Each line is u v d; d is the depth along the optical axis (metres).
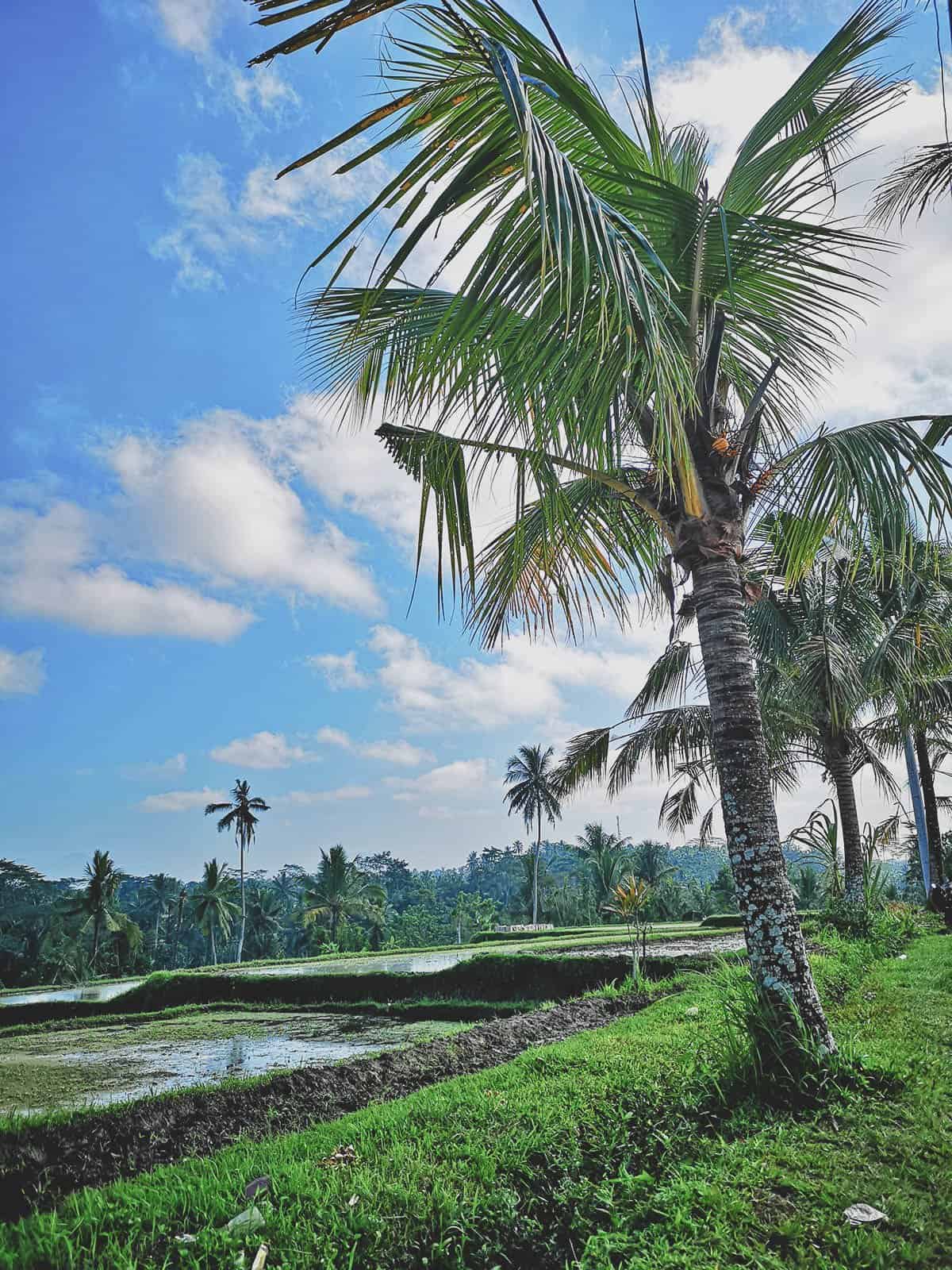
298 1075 6.37
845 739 14.45
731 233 4.75
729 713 5.07
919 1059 4.84
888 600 13.46
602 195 4.74
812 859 14.97
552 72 3.85
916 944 12.48
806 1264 2.71
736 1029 5.00
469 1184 3.33
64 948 52.50
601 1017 9.14
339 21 2.85
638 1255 2.83
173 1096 5.82
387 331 5.59
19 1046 13.37
